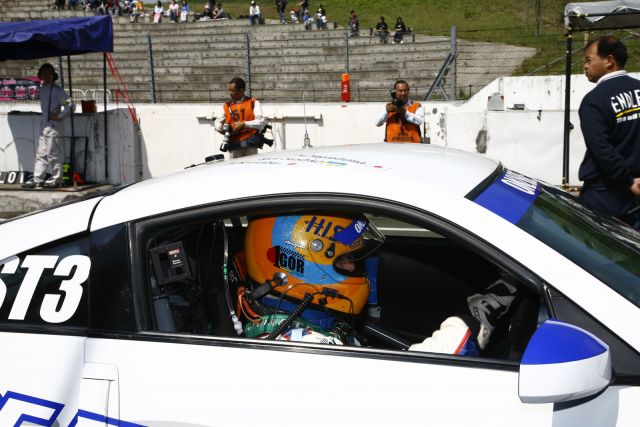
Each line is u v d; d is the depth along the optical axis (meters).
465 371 1.71
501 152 9.65
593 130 3.88
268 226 2.26
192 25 29.05
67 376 1.91
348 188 1.95
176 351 1.87
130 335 1.91
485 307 2.18
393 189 1.93
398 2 45.66
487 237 1.81
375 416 1.70
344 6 46.91
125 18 31.73
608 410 1.59
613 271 1.84
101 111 11.56
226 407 1.78
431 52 23.89
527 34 30.11
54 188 10.43
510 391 1.66
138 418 1.81
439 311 2.97
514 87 15.04
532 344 1.57
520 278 1.76
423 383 1.71
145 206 2.05
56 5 32.50
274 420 1.74
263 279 2.26
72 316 1.98
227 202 2.00
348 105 10.81
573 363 1.52
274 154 2.54
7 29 9.47
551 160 9.44
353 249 2.26
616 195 3.97
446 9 42.25
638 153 3.92
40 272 2.06
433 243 3.01
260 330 2.24
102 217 2.07
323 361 1.79
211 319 2.32
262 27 27.75
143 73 25.08
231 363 1.82
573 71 21.17
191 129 11.07
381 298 3.03
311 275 2.21
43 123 10.26
